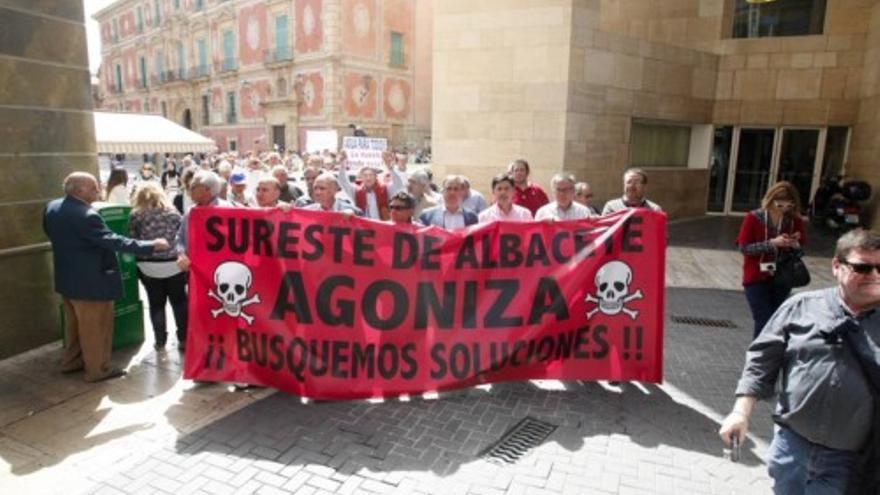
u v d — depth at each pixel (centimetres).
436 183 1245
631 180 518
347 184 838
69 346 493
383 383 441
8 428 402
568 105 1107
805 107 1415
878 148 1245
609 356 460
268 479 344
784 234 468
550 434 399
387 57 3466
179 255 482
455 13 1176
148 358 530
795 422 223
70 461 362
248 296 446
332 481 342
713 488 339
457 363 446
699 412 436
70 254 457
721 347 587
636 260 455
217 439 388
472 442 387
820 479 219
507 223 447
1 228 518
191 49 4316
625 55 1205
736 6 1456
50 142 557
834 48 1370
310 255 440
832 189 1359
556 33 1094
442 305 444
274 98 3572
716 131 1520
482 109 1179
